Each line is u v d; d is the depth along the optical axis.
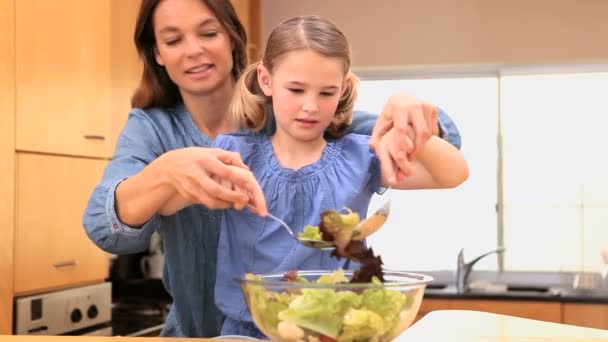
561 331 1.49
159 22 1.66
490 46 4.42
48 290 2.82
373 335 1.06
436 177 1.56
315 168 1.58
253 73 1.67
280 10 4.62
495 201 4.57
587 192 4.49
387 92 4.75
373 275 1.13
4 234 2.54
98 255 3.13
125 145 1.67
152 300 3.82
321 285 1.05
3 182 2.53
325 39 1.45
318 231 1.17
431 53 4.48
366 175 1.57
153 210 1.40
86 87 3.03
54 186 2.82
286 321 1.05
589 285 4.06
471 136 4.62
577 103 4.51
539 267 4.53
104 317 3.16
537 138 4.55
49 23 2.78
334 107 1.48
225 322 1.55
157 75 1.77
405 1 4.50
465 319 1.62
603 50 4.32
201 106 1.76
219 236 1.67
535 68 4.52
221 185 1.25
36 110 2.70
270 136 1.67
